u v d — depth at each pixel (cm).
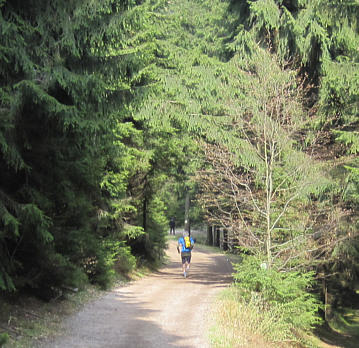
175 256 3541
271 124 1301
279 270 1254
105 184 1571
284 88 1397
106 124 938
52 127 900
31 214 778
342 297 2052
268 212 1258
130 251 2184
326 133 1476
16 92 758
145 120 1909
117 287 1625
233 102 1477
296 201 1396
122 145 1585
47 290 1084
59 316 1005
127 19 920
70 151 998
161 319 1045
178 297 1402
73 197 1056
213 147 1464
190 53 1783
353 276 1717
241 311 1116
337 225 1362
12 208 795
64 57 930
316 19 1612
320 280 1773
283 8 1748
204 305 1235
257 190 1442
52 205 1024
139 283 1808
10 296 975
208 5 2184
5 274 808
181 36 2336
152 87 1001
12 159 770
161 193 2739
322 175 1402
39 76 866
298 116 1435
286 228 1299
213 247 4475
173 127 1997
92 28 897
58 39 897
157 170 2191
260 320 1089
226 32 2166
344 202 1444
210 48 2152
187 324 998
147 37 1738
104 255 1579
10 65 805
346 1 1283
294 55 1712
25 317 911
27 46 851
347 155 1508
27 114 851
